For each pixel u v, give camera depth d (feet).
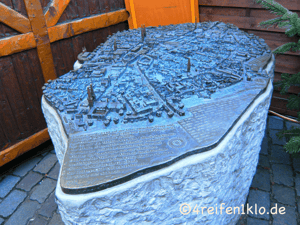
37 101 8.82
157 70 6.39
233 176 5.24
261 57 7.09
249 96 5.32
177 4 10.96
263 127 6.24
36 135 9.13
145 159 3.84
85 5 9.37
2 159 8.31
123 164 3.77
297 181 8.00
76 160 3.91
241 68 6.37
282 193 7.62
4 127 8.11
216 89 5.63
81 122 4.69
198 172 4.10
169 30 9.48
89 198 3.45
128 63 6.84
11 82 7.86
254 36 8.68
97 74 6.30
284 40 9.93
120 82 5.89
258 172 8.39
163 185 3.90
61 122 4.86
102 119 4.83
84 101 5.34
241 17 10.41
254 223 6.78
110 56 7.25
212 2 10.69
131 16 11.38
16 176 8.61
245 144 5.35
